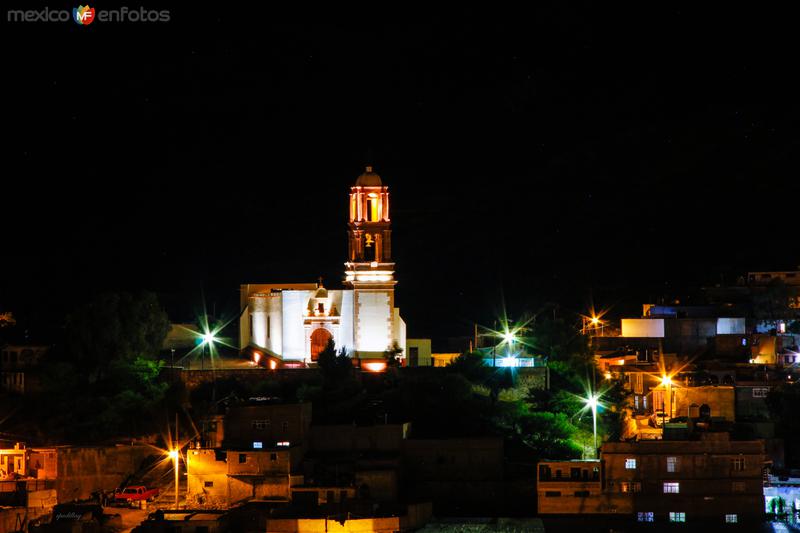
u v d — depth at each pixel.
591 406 175.12
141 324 191.00
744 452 152.38
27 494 159.62
